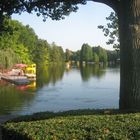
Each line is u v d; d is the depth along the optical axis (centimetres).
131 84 1200
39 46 14812
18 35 11381
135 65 1197
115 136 719
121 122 825
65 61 18538
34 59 14300
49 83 6719
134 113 986
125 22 1217
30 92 5169
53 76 8788
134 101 1195
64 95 4775
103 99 4369
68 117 959
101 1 1309
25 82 6481
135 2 1201
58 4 1512
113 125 798
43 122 874
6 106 3869
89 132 759
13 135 820
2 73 7706
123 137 712
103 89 5550
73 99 4381
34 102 4141
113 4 1263
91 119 880
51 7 1491
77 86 6116
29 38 13188
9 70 8200
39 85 6288
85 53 19700
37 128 810
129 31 1205
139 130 748
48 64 16712
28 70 8950
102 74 9631
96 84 6494
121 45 1234
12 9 1476
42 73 10131
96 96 4662
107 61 19300
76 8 1543
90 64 18962
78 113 1107
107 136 723
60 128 802
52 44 17800
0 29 1661
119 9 1245
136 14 1199
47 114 1133
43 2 1462
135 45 1197
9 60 8356
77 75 9238
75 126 813
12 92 5200
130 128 764
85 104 4000
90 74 9700
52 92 5150
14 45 10975
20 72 7981
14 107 3800
